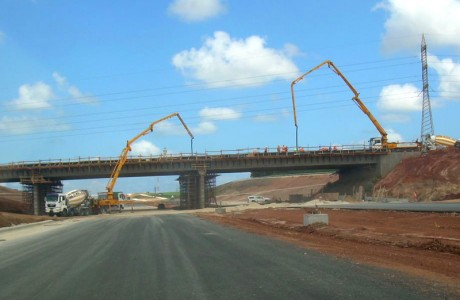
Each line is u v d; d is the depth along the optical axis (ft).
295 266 43.55
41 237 93.25
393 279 35.96
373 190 288.10
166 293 32.53
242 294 31.60
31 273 43.80
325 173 512.63
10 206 308.81
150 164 303.27
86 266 47.06
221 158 304.09
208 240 72.64
